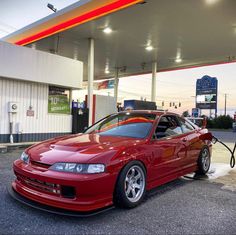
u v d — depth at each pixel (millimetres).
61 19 12266
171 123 5371
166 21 11461
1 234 3010
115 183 3715
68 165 3482
